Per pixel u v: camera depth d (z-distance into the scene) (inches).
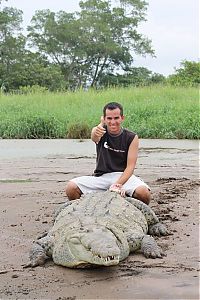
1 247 156.5
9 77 1533.0
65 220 149.8
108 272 132.0
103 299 115.0
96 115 612.7
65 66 1758.1
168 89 778.2
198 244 153.0
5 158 384.5
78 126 570.3
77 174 301.3
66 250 136.3
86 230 135.0
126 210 158.6
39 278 129.8
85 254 130.5
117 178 182.9
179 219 181.5
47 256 145.5
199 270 130.5
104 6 1782.7
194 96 738.2
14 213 198.2
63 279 128.6
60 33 1736.0
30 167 332.8
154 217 167.5
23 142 517.0
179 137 550.3
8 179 284.2
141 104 660.1
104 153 184.2
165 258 141.6
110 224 144.8
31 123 585.6
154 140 527.8
